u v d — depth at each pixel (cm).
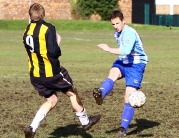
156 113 2150
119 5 11394
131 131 1820
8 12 10662
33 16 1554
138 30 9800
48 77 1544
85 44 6519
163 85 3023
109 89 1666
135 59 1706
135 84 1705
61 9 10988
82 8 11025
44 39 1527
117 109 2250
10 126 1902
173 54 5228
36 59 1548
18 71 3722
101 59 4700
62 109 2244
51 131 1825
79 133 1795
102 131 1823
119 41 1705
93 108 2272
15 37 7519
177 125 1920
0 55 4994
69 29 9712
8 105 2344
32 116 2094
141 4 12131
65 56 4959
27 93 2708
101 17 11088
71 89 1587
